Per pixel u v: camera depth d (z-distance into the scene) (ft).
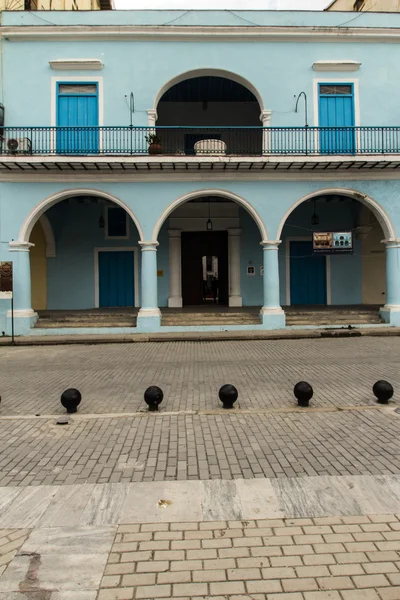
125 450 15.20
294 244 58.29
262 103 45.62
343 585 8.25
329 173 44.50
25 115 45.06
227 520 10.63
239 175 44.32
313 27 45.03
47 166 42.11
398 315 44.91
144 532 10.16
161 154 42.65
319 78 45.83
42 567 8.87
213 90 53.16
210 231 58.54
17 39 45.19
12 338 40.86
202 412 19.21
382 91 46.19
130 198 44.27
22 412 19.86
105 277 57.16
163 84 45.37
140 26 44.47
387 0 54.44
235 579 8.47
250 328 44.83
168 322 46.57
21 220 43.83
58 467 13.89
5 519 10.81
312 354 33.30
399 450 14.73
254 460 14.12
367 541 9.66
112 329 44.34
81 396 20.67
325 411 19.04
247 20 45.42
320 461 13.93
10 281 41.75
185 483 12.59
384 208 45.11
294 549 9.40
